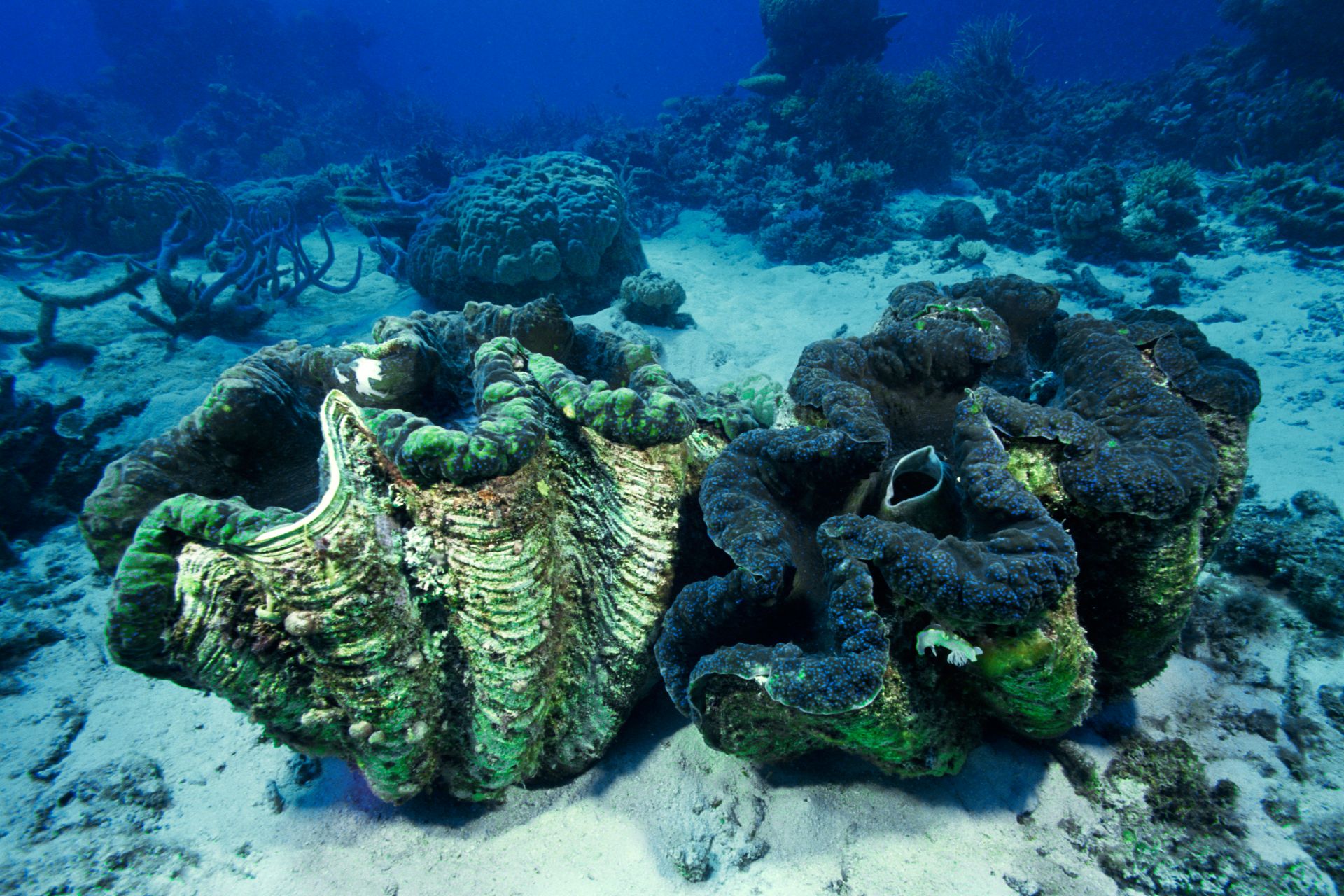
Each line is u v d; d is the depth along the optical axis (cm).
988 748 291
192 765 339
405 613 235
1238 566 401
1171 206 1215
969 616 188
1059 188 1366
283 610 217
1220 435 264
